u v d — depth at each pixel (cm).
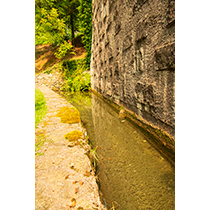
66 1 1279
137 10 259
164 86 192
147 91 243
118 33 379
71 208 110
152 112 233
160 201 138
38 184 133
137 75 283
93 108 555
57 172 149
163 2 179
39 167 157
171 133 185
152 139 238
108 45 500
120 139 274
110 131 318
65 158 172
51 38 1204
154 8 202
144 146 234
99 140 279
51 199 117
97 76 784
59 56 1230
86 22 1142
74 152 185
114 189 156
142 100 267
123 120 363
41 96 595
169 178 163
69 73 1195
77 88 1071
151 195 146
